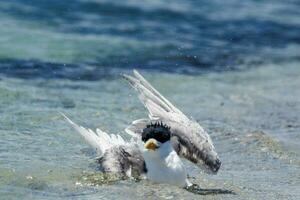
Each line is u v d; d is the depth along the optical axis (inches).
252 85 725.3
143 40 850.1
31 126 525.7
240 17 1004.6
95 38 828.6
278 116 612.1
